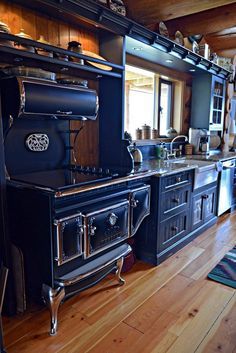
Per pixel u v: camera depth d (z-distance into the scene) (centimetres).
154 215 258
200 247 305
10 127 190
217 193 376
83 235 183
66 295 186
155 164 303
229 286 230
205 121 425
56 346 167
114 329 182
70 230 174
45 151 229
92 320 190
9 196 187
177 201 284
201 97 423
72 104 201
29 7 203
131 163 258
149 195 250
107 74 233
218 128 455
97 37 258
